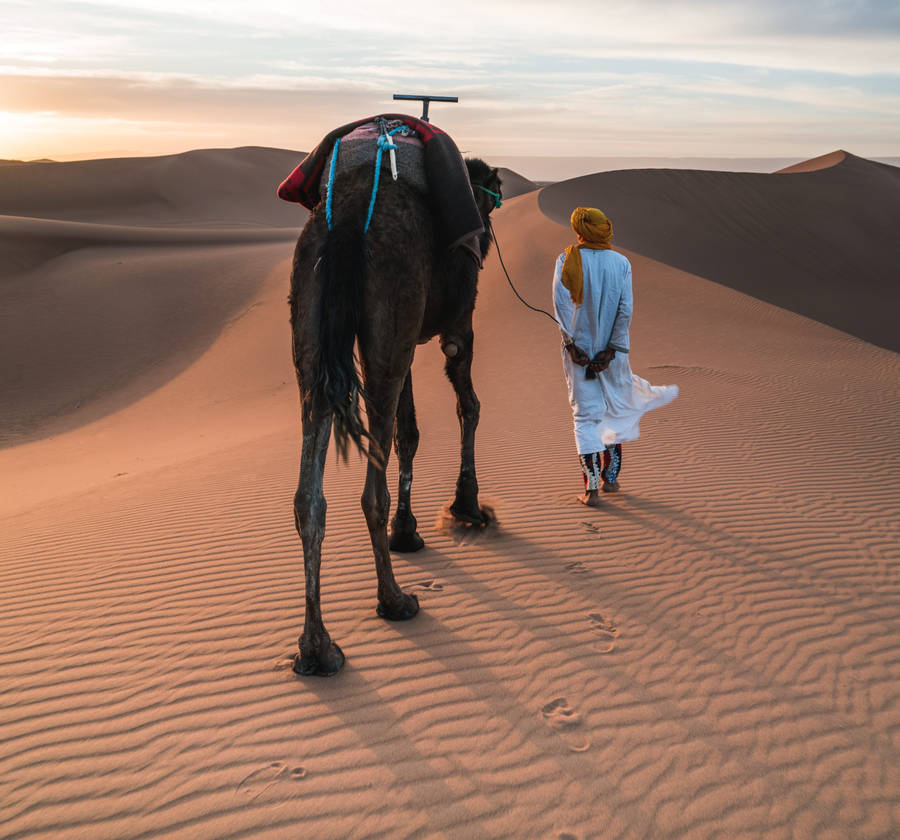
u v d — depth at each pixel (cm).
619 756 324
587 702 362
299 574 503
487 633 426
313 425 379
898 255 5038
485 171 557
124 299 2823
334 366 370
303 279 403
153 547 562
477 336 1777
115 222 8050
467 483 582
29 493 1002
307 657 385
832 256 4941
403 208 414
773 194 5725
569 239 2788
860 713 354
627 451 780
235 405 1773
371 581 492
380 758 321
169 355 2412
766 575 498
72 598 477
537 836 280
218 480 748
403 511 536
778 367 1355
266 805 294
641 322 1875
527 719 349
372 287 394
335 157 434
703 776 312
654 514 608
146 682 378
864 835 283
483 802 297
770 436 838
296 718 348
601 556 529
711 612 450
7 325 2555
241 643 415
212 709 355
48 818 288
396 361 411
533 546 546
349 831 282
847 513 610
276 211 9462
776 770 317
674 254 4766
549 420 956
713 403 995
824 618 442
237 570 511
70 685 376
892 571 504
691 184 5781
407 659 399
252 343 2353
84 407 2008
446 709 356
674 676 384
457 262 471
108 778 310
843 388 1122
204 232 4744
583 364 593
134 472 922
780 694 369
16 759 322
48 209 8281
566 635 424
